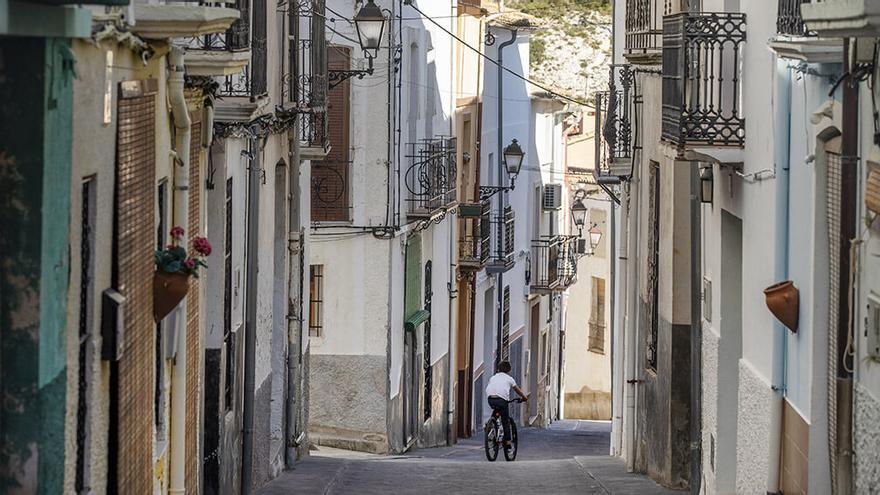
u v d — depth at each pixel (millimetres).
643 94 37938
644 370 37531
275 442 35094
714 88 27750
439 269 55125
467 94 59344
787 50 20500
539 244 71188
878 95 17250
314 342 46844
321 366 46781
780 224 23219
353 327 46688
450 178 53156
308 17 38125
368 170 46438
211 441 26531
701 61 27797
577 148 81500
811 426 21281
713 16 26172
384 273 46531
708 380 29391
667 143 27750
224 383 27391
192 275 19719
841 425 19047
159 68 19891
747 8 25875
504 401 45656
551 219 75062
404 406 49469
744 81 26188
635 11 37688
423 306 52156
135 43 17703
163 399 21109
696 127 26234
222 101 25891
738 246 28016
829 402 21062
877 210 17078
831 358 20906
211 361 26562
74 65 14609
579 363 84812
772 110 23750
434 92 52812
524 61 70125
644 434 37438
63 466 14617
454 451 52094
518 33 67250
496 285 64438
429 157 49844
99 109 15906
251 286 29906
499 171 64500
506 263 62062
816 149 20984
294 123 35031
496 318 64500
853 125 18547
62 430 14523
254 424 31297
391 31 46188
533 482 36219
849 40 18297
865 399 18109
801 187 22094
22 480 14078
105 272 16516
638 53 33656
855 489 18594
